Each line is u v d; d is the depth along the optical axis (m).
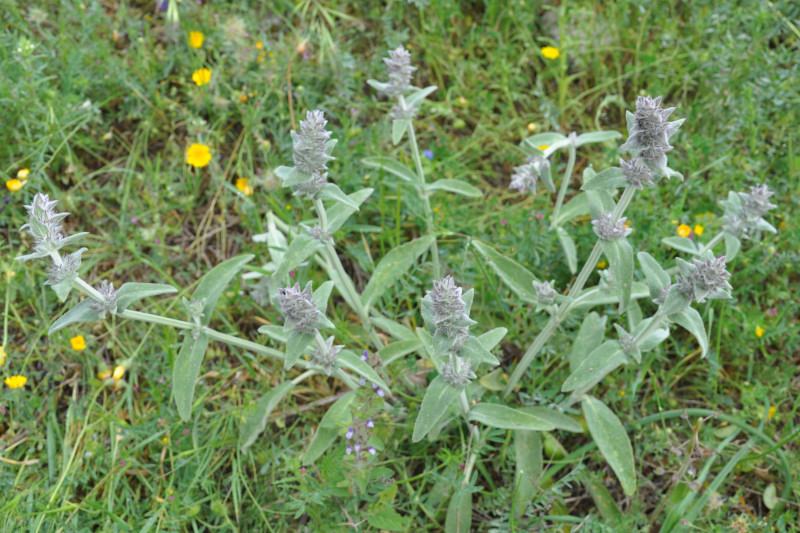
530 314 0.65
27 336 0.68
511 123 0.78
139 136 0.78
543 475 0.60
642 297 0.65
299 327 0.52
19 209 0.72
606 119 0.81
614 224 0.53
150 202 0.74
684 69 0.79
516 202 0.77
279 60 0.78
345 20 0.84
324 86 0.80
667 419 0.64
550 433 0.64
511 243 0.69
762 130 0.76
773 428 0.63
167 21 0.79
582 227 0.69
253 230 0.73
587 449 0.62
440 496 0.60
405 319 0.68
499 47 0.82
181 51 0.80
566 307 0.59
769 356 0.66
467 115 0.80
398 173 0.67
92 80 0.76
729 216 0.60
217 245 0.74
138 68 0.78
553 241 0.69
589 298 0.59
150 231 0.73
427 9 0.83
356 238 0.73
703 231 0.69
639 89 0.82
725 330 0.66
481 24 0.85
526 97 0.80
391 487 0.57
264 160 0.77
